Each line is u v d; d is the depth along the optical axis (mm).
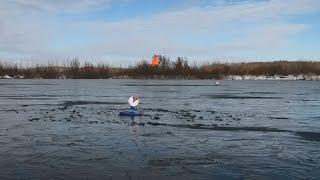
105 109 42406
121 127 29109
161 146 22297
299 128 29438
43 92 74625
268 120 33969
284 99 59406
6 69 184875
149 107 45281
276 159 19562
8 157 19516
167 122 32062
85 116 35781
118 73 189625
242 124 31328
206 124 31125
